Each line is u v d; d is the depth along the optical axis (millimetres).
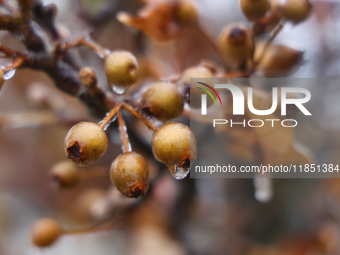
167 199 275
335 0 272
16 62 144
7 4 146
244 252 295
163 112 143
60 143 379
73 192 348
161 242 302
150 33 202
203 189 296
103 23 255
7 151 392
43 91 225
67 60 159
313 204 303
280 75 185
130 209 209
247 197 311
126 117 191
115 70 142
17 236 379
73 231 206
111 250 345
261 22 172
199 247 297
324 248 294
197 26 200
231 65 175
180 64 245
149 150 204
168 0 197
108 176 212
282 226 306
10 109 329
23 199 397
